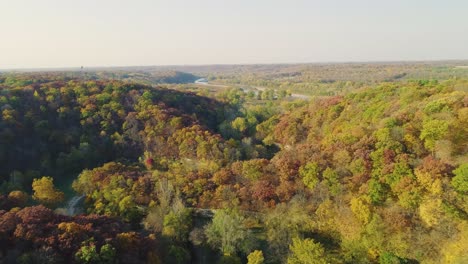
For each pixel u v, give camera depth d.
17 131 81.88
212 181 66.69
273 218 54.69
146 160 81.56
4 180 72.06
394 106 72.75
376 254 46.03
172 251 49.16
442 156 50.62
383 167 52.44
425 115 59.16
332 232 51.06
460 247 41.25
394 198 49.53
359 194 52.03
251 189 62.38
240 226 53.06
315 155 62.94
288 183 60.22
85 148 85.00
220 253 51.53
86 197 67.50
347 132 66.88
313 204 55.81
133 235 46.25
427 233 44.75
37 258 39.59
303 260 44.69
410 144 55.16
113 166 75.69
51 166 81.56
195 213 61.25
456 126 54.16
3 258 39.81
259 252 47.16
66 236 42.81
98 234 45.28
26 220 45.22
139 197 64.31
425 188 46.75
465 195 43.94
